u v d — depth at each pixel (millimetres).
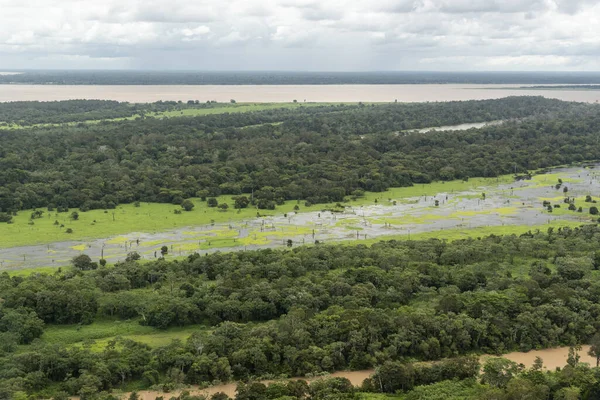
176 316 142000
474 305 141875
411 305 151375
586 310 143125
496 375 114438
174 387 115875
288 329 130875
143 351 123750
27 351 124000
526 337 135125
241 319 144375
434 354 128750
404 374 115250
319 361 124000
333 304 146750
